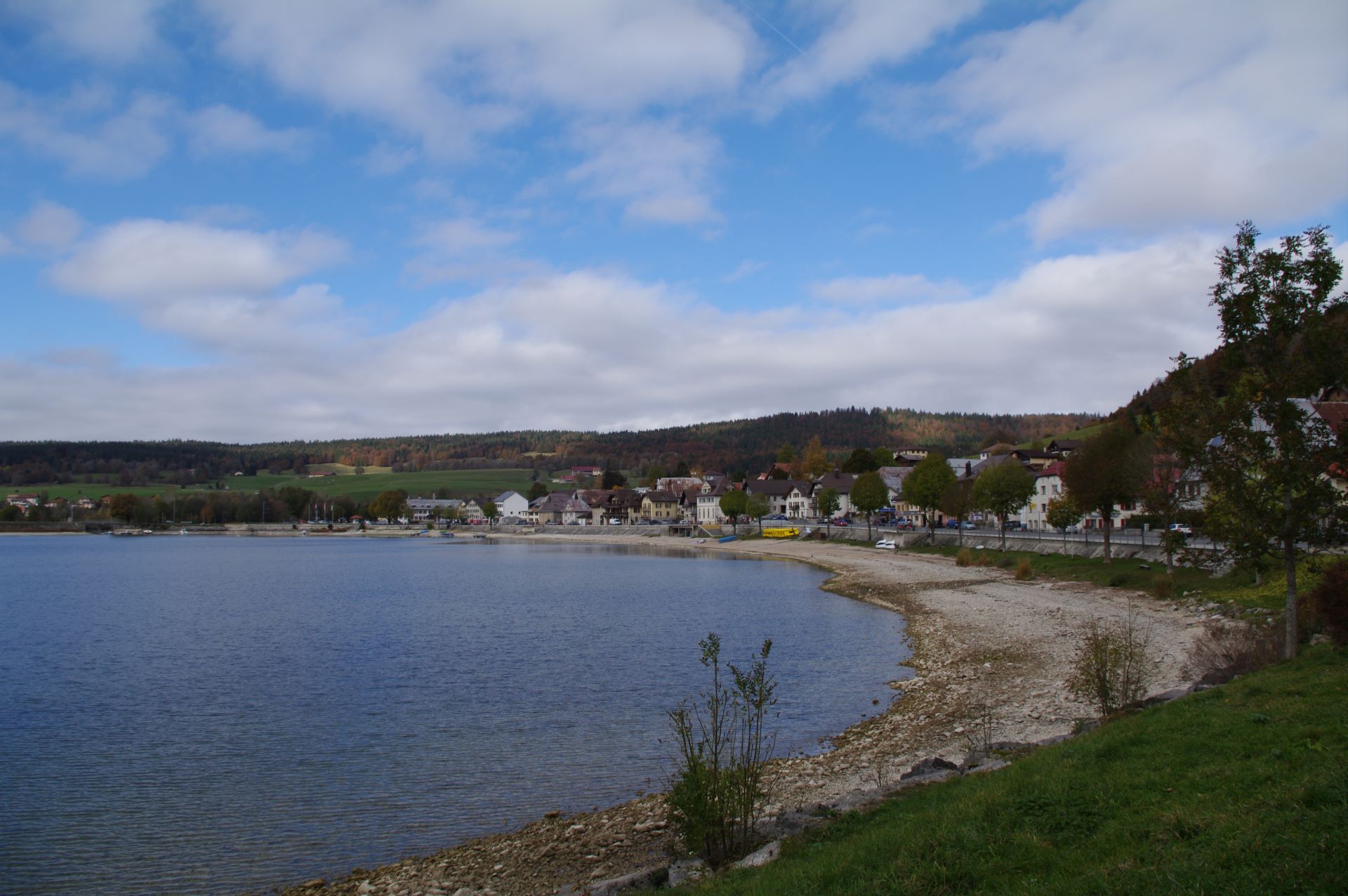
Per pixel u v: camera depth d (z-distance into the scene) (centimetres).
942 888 1092
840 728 2986
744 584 8550
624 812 2205
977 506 9425
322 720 3234
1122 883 987
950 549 9850
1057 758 1583
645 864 1823
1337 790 1093
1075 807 1265
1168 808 1193
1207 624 3744
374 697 3609
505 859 1952
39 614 6688
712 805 1570
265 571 11456
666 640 4984
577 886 1731
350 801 2389
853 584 7794
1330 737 1358
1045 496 12288
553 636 5222
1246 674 2170
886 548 11356
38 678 4116
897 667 4031
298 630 5672
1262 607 3884
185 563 13288
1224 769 1305
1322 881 893
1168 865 1002
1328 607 2108
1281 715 1534
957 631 4828
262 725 3191
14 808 2362
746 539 16212
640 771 2586
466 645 4919
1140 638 3828
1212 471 2248
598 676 3972
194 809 2344
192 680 4034
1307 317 2055
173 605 7294
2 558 15000
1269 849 982
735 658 4359
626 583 8938
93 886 1909
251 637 5381
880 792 1755
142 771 2666
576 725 3120
